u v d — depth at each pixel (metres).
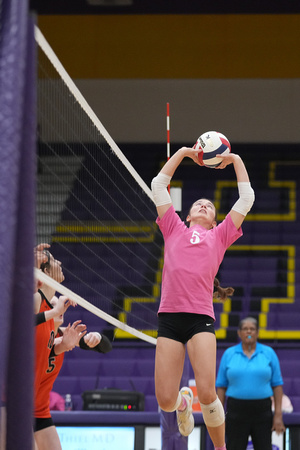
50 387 7.82
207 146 7.26
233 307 22.06
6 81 3.74
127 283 22.50
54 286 6.65
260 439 12.23
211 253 7.00
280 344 20.58
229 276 23.39
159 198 7.24
